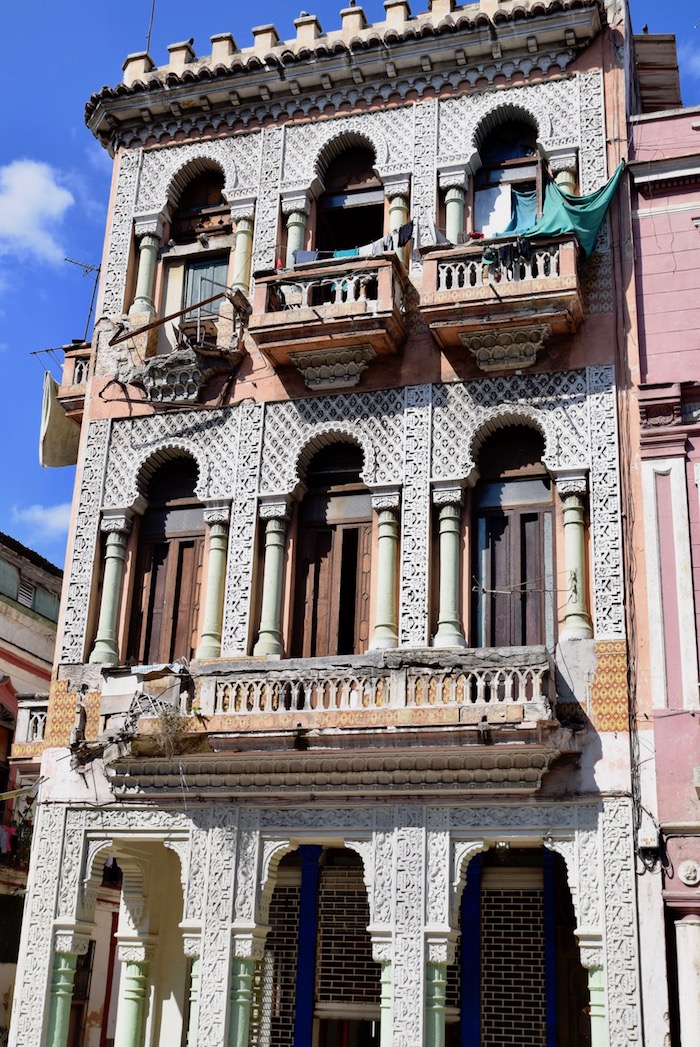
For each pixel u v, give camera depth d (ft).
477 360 58.23
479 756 50.14
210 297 65.98
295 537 60.29
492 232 62.75
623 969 47.50
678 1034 46.91
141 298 66.95
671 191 58.65
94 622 61.67
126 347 65.82
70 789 58.18
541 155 61.00
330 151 66.64
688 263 57.11
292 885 60.49
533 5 61.72
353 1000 57.47
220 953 52.75
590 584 54.39
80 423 68.59
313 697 53.72
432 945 50.11
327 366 60.59
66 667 60.44
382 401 59.57
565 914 56.90
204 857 54.54
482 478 58.39
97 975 87.51
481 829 51.08
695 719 50.03
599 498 54.49
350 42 64.85
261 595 59.31
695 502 53.11
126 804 56.90
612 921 48.24
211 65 69.41
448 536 56.70
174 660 60.64
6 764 82.33
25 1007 55.26
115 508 62.64
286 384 61.67
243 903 53.21
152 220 68.33
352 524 60.03
